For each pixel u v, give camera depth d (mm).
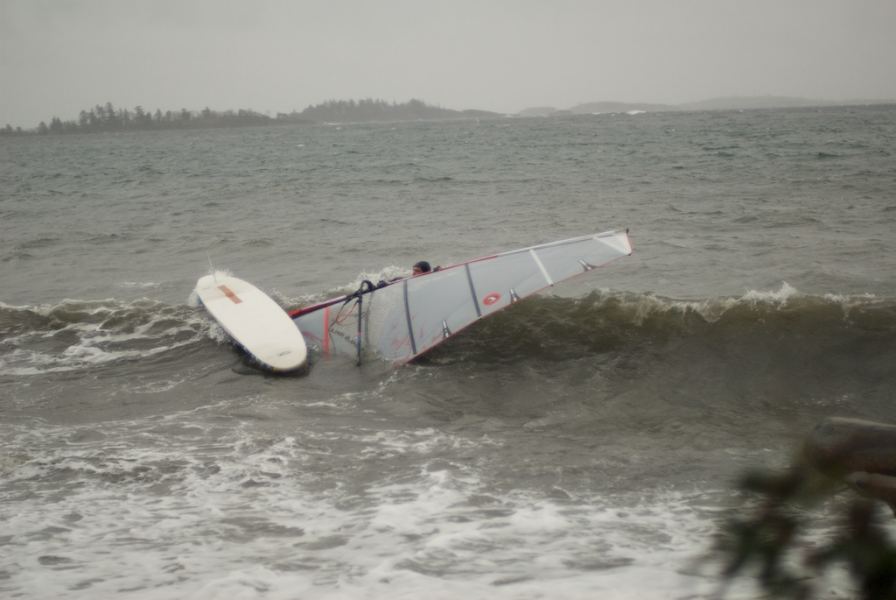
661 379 38000
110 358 43875
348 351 42625
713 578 5965
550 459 28500
